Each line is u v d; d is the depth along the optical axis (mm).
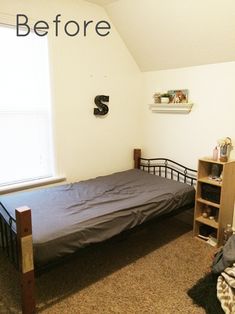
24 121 2648
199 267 2307
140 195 2541
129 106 3514
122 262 2377
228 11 2230
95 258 2436
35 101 2693
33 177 2793
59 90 2789
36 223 1890
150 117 3539
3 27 2367
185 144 3164
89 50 2969
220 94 2756
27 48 2543
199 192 2787
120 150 3531
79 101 2982
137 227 2324
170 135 3314
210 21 2402
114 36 3184
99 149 3287
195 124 3023
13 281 2100
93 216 2035
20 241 1595
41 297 1924
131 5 2752
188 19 2512
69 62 2818
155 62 3266
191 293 1956
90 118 3121
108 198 2438
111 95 3283
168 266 2320
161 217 2568
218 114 2801
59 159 2914
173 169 3328
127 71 3400
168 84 3246
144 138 3678
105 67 3158
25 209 1589
